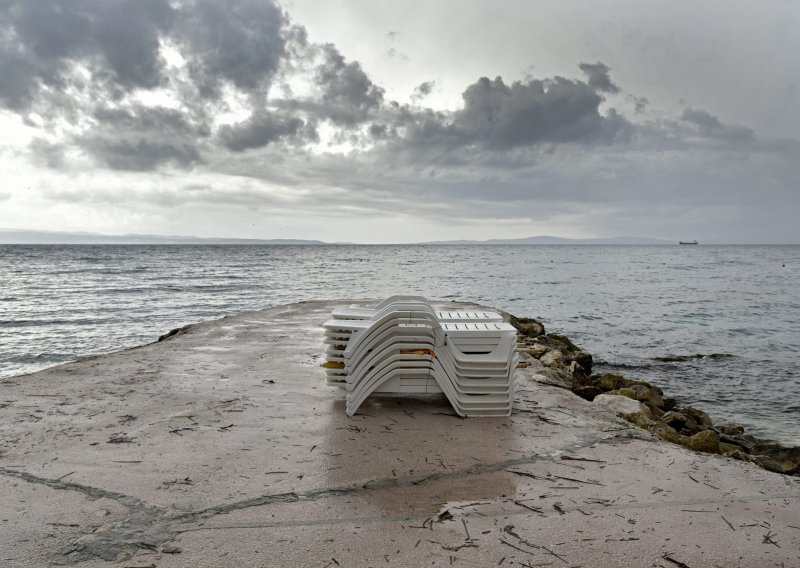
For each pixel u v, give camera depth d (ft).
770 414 36.42
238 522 9.97
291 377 21.17
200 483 11.61
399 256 439.22
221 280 151.43
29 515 10.09
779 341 65.31
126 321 74.18
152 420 15.74
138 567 8.46
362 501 10.93
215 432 14.83
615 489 11.81
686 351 58.75
